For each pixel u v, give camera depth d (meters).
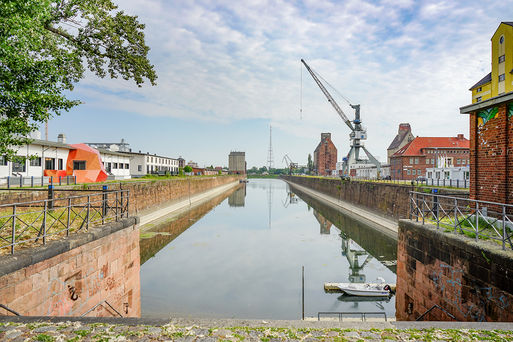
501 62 20.94
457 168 34.22
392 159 63.94
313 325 4.52
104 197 9.82
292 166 180.88
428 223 9.14
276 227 32.53
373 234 29.47
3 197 14.94
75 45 11.02
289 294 15.17
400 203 30.08
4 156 8.77
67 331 4.20
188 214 40.56
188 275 17.55
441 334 4.21
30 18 7.63
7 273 5.38
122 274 9.82
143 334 4.16
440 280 7.63
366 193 41.41
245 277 17.38
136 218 10.96
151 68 12.76
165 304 13.78
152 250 22.64
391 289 15.65
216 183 86.31
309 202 60.69
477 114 9.78
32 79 8.34
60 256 6.80
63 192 18.47
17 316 4.70
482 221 8.92
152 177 53.78
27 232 8.59
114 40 11.30
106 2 10.91
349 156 76.75
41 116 8.49
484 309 6.09
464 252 6.75
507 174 8.48
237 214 41.78
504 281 5.58
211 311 13.20
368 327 4.45
